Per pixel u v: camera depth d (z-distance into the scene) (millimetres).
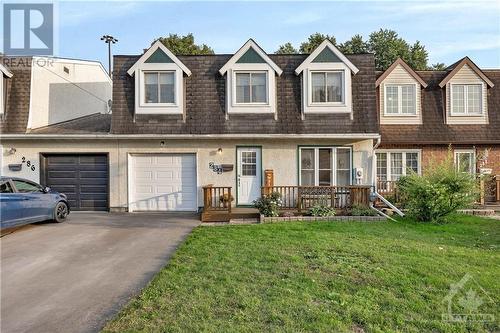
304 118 15945
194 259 7984
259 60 16062
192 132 15586
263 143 15922
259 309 5391
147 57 15938
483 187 17172
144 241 10055
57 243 9836
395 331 4797
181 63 15992
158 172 15992
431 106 19797
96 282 6863
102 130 16219
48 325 5152
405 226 12102
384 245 9133
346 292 6047
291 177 15922
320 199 14523
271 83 15984
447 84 19672
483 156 18938
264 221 13227
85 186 15984
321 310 5344
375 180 17766
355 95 16266
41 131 16141
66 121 18516
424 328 4906
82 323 5207
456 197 12773
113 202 15820
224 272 7031
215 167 15859
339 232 10852
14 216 11070
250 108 15945
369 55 16938
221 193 15719
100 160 15953
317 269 7184
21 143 15766
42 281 6957
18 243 9844
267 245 9141
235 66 15969
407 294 5961
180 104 15914
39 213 12008
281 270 7125
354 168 15930
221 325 4914
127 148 15852
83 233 11070
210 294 5973
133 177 15969
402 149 19000
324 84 16141
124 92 16188
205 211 13664
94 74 20578
